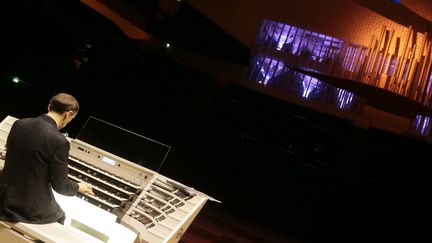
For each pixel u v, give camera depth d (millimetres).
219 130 6656
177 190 2994
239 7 6492
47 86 6891
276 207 6152
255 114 6777
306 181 6145
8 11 6766
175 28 6812
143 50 7164
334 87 6238
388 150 6156
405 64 5527
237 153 6445
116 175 3074
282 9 6281
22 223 2221
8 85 6648
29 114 6629
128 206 2887
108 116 6887
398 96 5453
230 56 6633
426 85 5426
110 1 6555
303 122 6543
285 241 5582
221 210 6141
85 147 3172
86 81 7035
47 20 6930
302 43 6199
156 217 2811
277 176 6254
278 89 6383
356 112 6164
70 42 7051
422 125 5945
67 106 2391
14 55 6859
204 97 6879
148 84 7121
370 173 6148
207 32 6680
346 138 6340
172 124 6797
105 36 7082
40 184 2273
